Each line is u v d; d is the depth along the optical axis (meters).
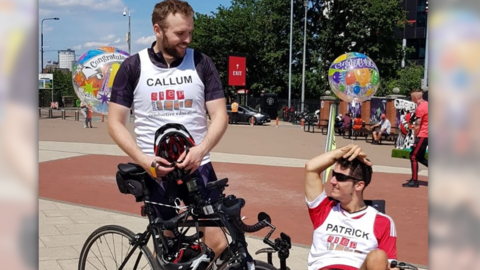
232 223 2.78
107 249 3.66
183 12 2.90
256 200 7.95
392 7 40.91
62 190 8.30
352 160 3.01
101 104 6.63
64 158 12.45
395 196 8.41
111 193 8.09
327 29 41.38
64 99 55.41
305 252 5.14
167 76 3.05
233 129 26.44
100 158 12.59
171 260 2.97
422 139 9.07
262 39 43.06
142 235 3.20
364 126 21.88
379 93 39.97
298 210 7.23
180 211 3.19
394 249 2.97
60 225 5.86
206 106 3.18
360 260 2.96
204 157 3.24
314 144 18.34
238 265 2.76
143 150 3.12
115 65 6.54
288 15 42.25
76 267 4.41
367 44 41.69
